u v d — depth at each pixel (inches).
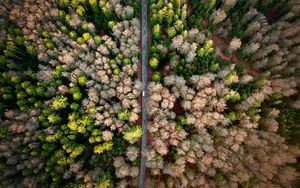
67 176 2055.9
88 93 2212.1
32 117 2187.5
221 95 2267.5
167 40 2416.3
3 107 2351.1
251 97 2284.7
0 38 2496.3
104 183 1926.7
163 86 2282.2
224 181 2065.7
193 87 2297.0
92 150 2218.3
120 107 2164.1
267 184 2156.7
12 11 2491.4
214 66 2329.0
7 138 2180.1
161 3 2468.0
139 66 2437.3
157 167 2054.6
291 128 2440.9
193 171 2106.3
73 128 2112.5
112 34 2396.7
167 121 2108.8
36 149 2148.1
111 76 2274.9
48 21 2517.2
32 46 2411.4
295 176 2204.7
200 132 2117.4
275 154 2198.6
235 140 2144.4
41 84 2311.8
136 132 2044.8
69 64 2317.9
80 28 2513.5
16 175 2144.4
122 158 2052.2
